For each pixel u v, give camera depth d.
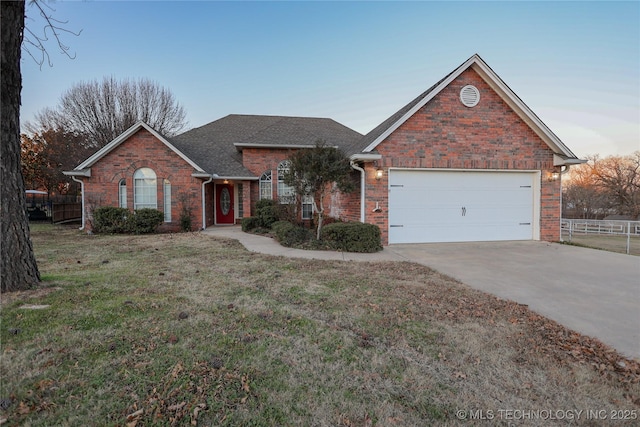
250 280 5.58
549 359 2.98
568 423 2.18
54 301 4.14
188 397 2.32
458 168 9.98
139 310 3.95
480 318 3.95
